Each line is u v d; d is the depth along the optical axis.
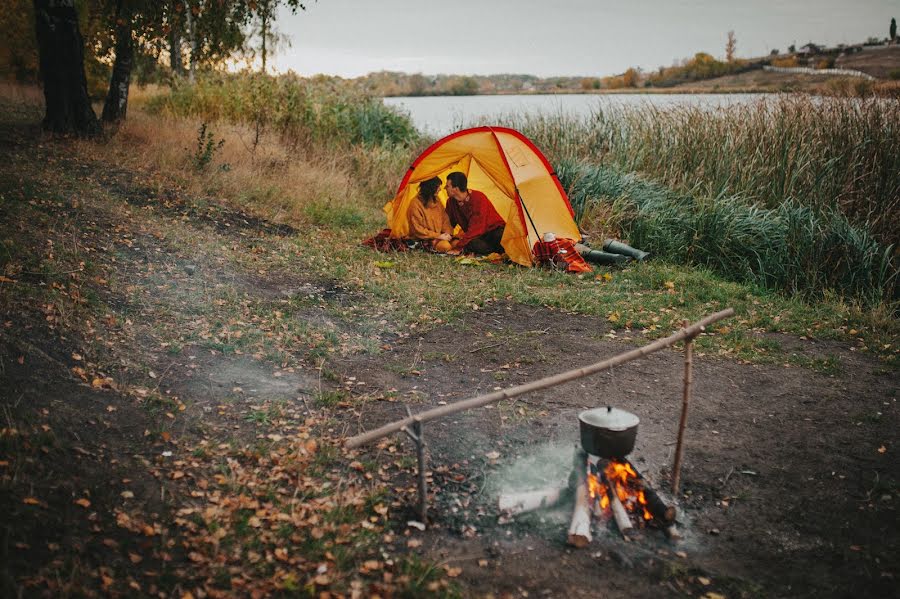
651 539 3.60
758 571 3.37
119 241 7.61
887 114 10.48
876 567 3.37
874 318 7.18
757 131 11.44
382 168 14.26
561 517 3.75
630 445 3.59
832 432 4.79
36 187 8.52
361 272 8.45
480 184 10.20
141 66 23.91
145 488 3.77
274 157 13.45
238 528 3.51
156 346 5.55
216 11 12.80
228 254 8.22
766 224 9.33
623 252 9.65
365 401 5.16
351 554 3.38
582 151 13.55
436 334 6.76
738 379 5.73
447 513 3.81
